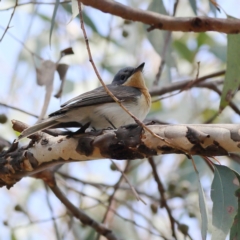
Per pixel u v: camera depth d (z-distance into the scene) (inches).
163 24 293.1
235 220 272.1
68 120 341.7
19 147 320.8
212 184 261.4
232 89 349.1
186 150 257.3
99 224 416.8
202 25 288.7
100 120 358.3
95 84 566.9
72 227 466.6
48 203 428.5
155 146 265.3
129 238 531.2
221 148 253.3
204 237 249.6
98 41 573.9
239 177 266.1
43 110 355.6
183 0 545.3
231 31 289.6
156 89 485.1
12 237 487.2
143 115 394.6
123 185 552.7
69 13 476.7
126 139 270.8
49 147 299.0
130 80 414.6
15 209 441.4
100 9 289.3
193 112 571.2
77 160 296.8
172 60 466.0
